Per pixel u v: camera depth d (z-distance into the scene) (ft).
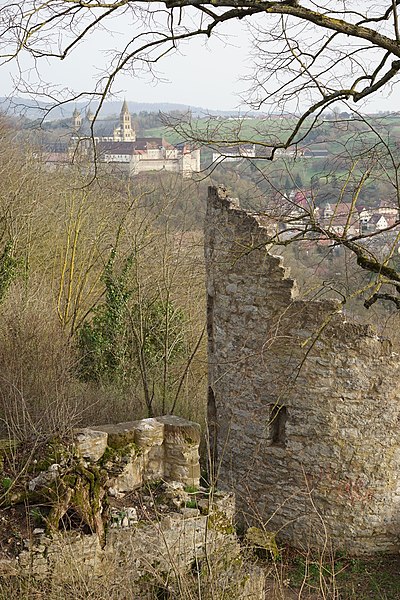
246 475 41.01
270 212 30.12
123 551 27.63
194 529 29.55
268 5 23.48
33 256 73.51
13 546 26.89
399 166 26.94
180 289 70.90
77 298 66.39
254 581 29.17
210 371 45.96
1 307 58.03
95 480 28.89
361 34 23.77
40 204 73.77
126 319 64.44
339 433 41.09
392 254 28.73
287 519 42.14
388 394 41.01
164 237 66.69
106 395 55.31
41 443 32.24
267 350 41.65
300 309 40.45
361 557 41.55
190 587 26.13
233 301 42.93
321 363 40.75
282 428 42.57
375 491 41.47
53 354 52.75
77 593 24.32
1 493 29.19
